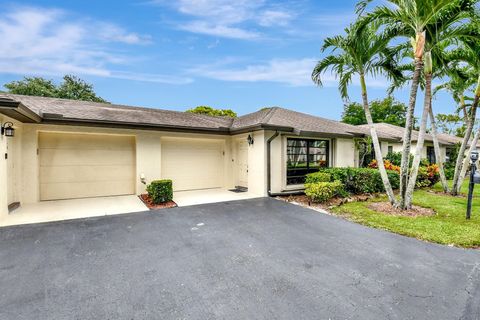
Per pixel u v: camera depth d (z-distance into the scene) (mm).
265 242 5109
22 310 2928
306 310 2949
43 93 24641
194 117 13789
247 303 3078
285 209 7938
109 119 9156
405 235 5586
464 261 4285
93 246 4836
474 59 8875
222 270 3916
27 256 4367
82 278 3648
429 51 7141
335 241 5195
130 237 5348
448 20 6668
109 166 9977
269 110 14234
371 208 8031
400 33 7406
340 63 8375
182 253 4547
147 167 10211
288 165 11008
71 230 5766
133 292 3305
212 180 12312
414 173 7562
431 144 20016
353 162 13328
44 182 8922
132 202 8828
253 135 10688
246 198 9695
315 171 11891
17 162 8062
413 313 2912
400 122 32875
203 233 5641
